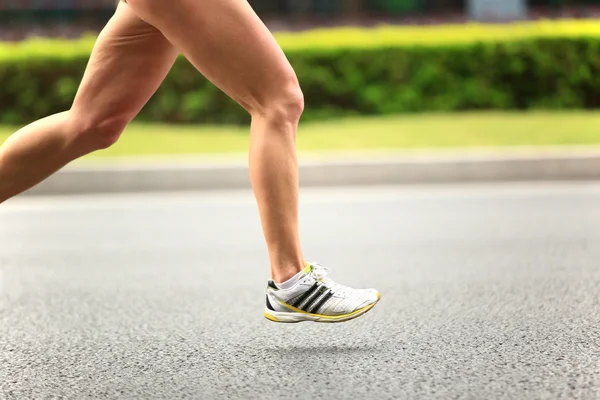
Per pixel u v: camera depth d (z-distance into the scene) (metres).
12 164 4.27
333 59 16.09
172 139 13.65
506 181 11.29
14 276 6.50
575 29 16.81
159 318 5.07
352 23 19.11
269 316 4.21
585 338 4.38
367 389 3.62
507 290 5.63
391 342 4.38
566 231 7.96
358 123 15.05
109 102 4.16
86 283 6.19
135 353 4.29
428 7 26.89
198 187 10.98
